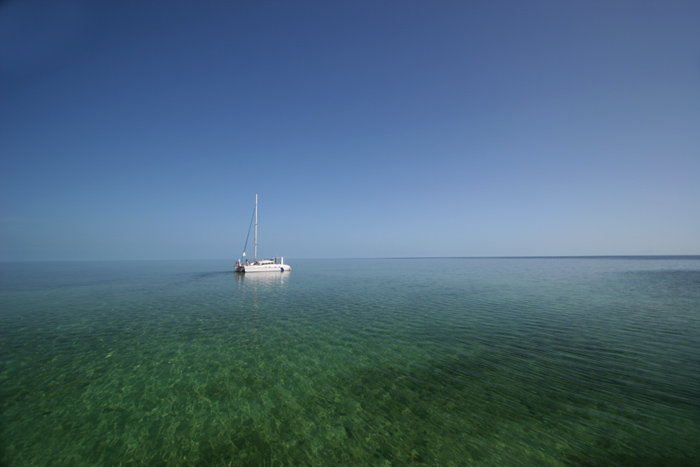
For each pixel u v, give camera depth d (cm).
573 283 4612
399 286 4494
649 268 9044
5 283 5219
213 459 749
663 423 862
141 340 1722
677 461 713
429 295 3469
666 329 1861
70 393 1088
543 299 3061
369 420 906
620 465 704
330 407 980
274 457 755
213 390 1108
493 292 3666
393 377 1205
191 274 7581
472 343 1630
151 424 898
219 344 1645
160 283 5153
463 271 8506
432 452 763
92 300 3212
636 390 1063
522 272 7700
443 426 869
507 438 809
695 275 5975
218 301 3131
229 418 927
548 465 710
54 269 11538
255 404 1007
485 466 712
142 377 1223
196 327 2022
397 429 859
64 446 798
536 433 827
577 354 1439
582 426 855
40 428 877
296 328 1978
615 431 830
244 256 7331
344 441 812
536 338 1706
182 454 767
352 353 1488
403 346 1589
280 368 1307
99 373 1263
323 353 1491
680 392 1045
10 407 992
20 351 1540
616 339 1669
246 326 2042
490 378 1181
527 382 1141
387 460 739
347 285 4728
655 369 1248
